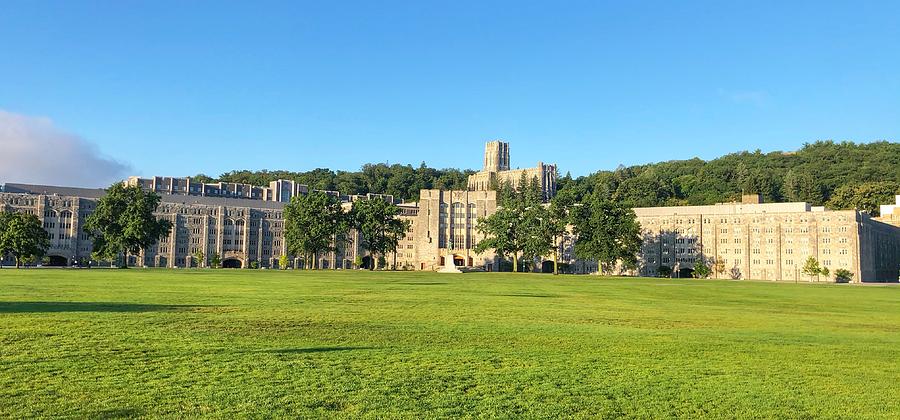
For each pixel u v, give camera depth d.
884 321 53.28
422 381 25.38
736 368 29.03
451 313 51.38
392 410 21.42
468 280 126.31
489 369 27.89
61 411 20.38
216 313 47.03
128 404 21.30
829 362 30.86
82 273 123.50
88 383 23.83
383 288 86.62
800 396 24.08
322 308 53.06
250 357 29.20
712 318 52.88
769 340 38.53
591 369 28.33
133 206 176.50
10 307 48.06
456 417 20.89
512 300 68.50
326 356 29.89
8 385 23.33
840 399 23.70
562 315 52.34
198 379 24.81
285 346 32.34
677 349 34.09
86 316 42.81
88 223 177.50
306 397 22.66
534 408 22.06
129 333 35.50
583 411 21.83
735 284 144.38
